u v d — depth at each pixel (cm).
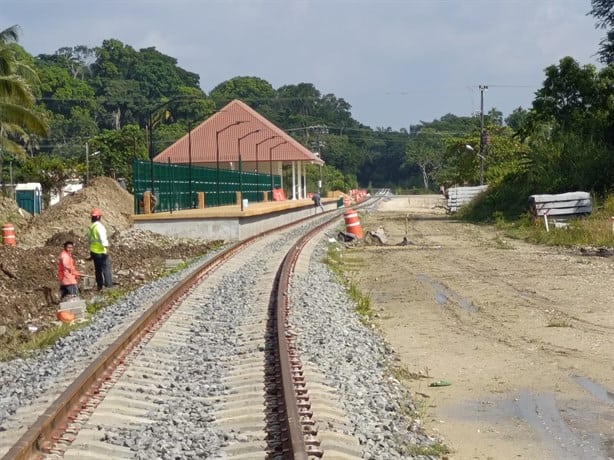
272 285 2048
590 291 1989
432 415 990
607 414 969
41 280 2244
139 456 751
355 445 776
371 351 1320
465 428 933
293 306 1655
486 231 4359
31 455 728
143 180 4072
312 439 764
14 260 2309
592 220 3706
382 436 828
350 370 1128
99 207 4147
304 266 2512
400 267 2678
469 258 2897
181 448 777
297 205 6244
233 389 1011
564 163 4872
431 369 1242
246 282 2156
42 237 3569
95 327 1529
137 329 1345
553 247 3244
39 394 993
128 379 1052
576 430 906
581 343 1388
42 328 1647
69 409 876
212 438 806
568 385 1109
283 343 1182
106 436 809
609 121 5144
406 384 1146
